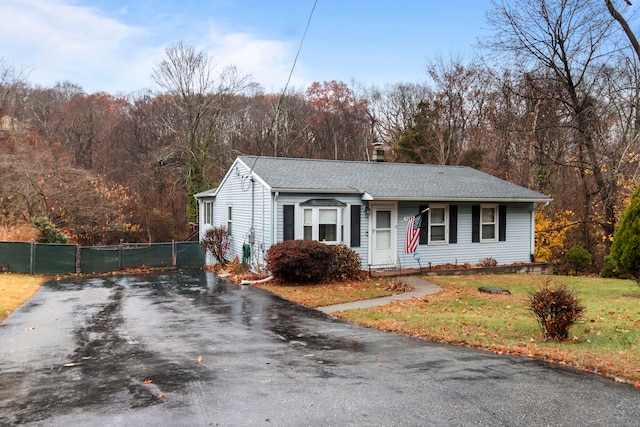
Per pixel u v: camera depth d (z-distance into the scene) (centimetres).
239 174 1848
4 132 3080
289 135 4281
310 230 1581
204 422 454
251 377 596
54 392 548
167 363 666
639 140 2095
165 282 1581
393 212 1689
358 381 573
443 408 481
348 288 1378
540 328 824
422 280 1543
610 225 2191
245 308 1120
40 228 2077
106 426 447
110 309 1114
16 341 816
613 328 832
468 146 3622
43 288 1462
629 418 452
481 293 1305
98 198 2894
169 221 3481
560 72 2236
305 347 757
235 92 3591
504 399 504
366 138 4638
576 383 555
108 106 4494
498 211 1892
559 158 2486
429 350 729
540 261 2138
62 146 3934
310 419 459
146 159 3909
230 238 1973
